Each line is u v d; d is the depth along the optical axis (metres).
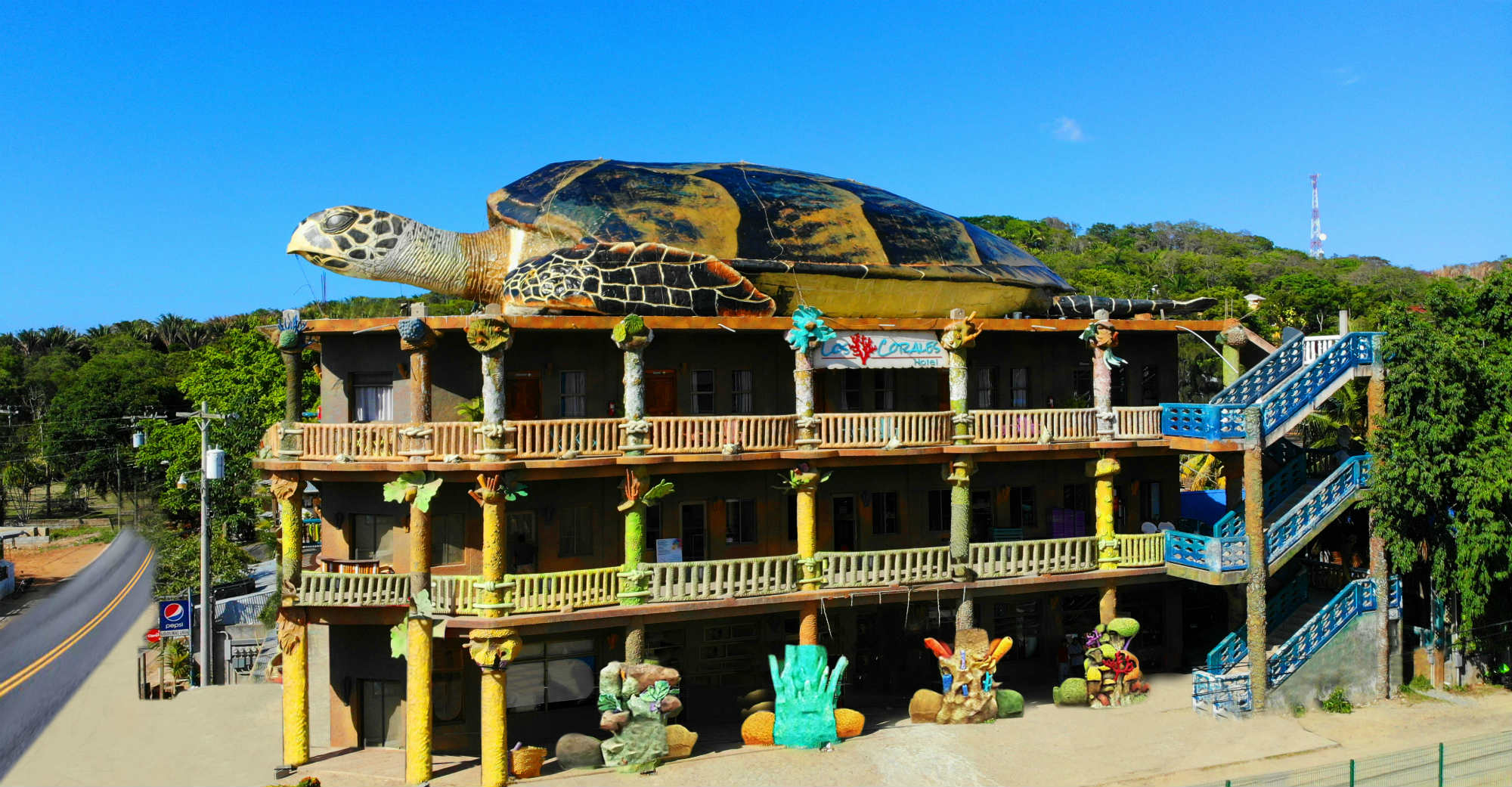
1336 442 35.50
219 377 63.38
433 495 22.41
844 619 29.05
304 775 23.28
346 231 26.77
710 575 24.67
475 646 21.83
